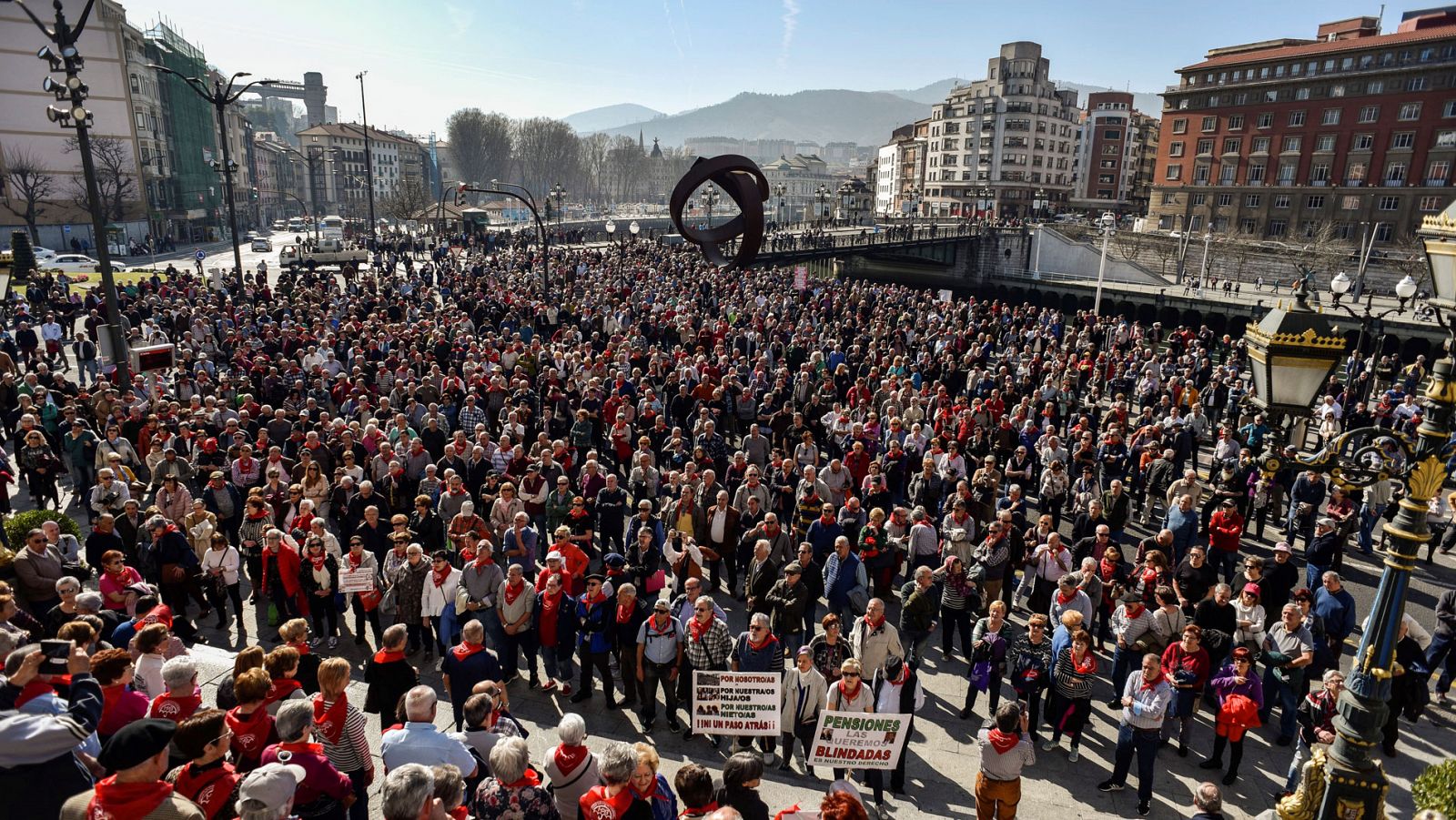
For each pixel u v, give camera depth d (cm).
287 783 465
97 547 1062
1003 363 2594
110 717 591
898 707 772
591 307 3094
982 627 921
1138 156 14138
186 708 596
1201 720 977
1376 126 7500
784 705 814
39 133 7275
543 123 18288
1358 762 461
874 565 1112
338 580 1055
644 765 568
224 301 2959
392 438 1511
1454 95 7012
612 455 1666
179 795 449
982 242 7931
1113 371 2555
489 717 643
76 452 1438
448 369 2212
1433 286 445
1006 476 1545
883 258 7831
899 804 797
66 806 443
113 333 1577
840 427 1722
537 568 1244
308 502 1112
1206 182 8812
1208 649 928
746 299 3559
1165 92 9075
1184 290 6450
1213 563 1252
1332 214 7812
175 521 1176
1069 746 907
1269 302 5653
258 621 1117
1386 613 454
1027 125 12988
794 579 982
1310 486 1405
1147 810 793
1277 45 8794
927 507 1420
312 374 1903
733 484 1396
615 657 1070
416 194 9112
